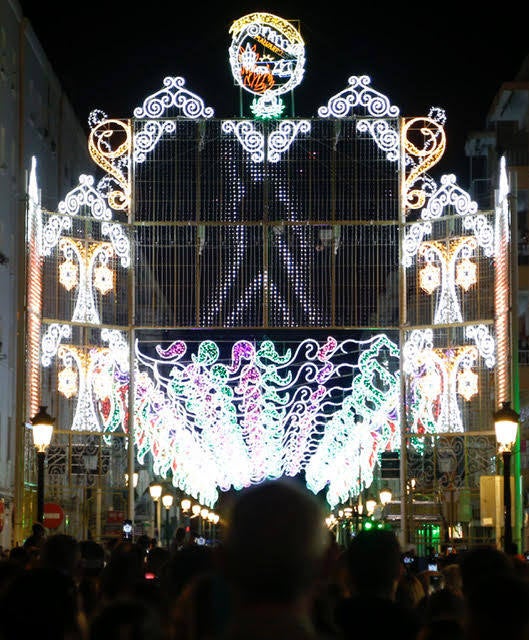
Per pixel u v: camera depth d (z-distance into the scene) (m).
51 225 30.53
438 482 30.58
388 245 31.42
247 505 3.25
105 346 31.25
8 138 40.84
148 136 31.44
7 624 5.20
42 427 22.28
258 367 32.44
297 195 31.25
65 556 9.73
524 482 39.53
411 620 5.58
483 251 30.56
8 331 40.69
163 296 31.31
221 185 31.33
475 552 7.83
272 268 31.27
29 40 43.56
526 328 44.88
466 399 30.47
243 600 3.20
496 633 4.41
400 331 31.28
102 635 5.14
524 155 45.66
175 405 32.91
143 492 46.94
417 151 31.19
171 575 8.81
